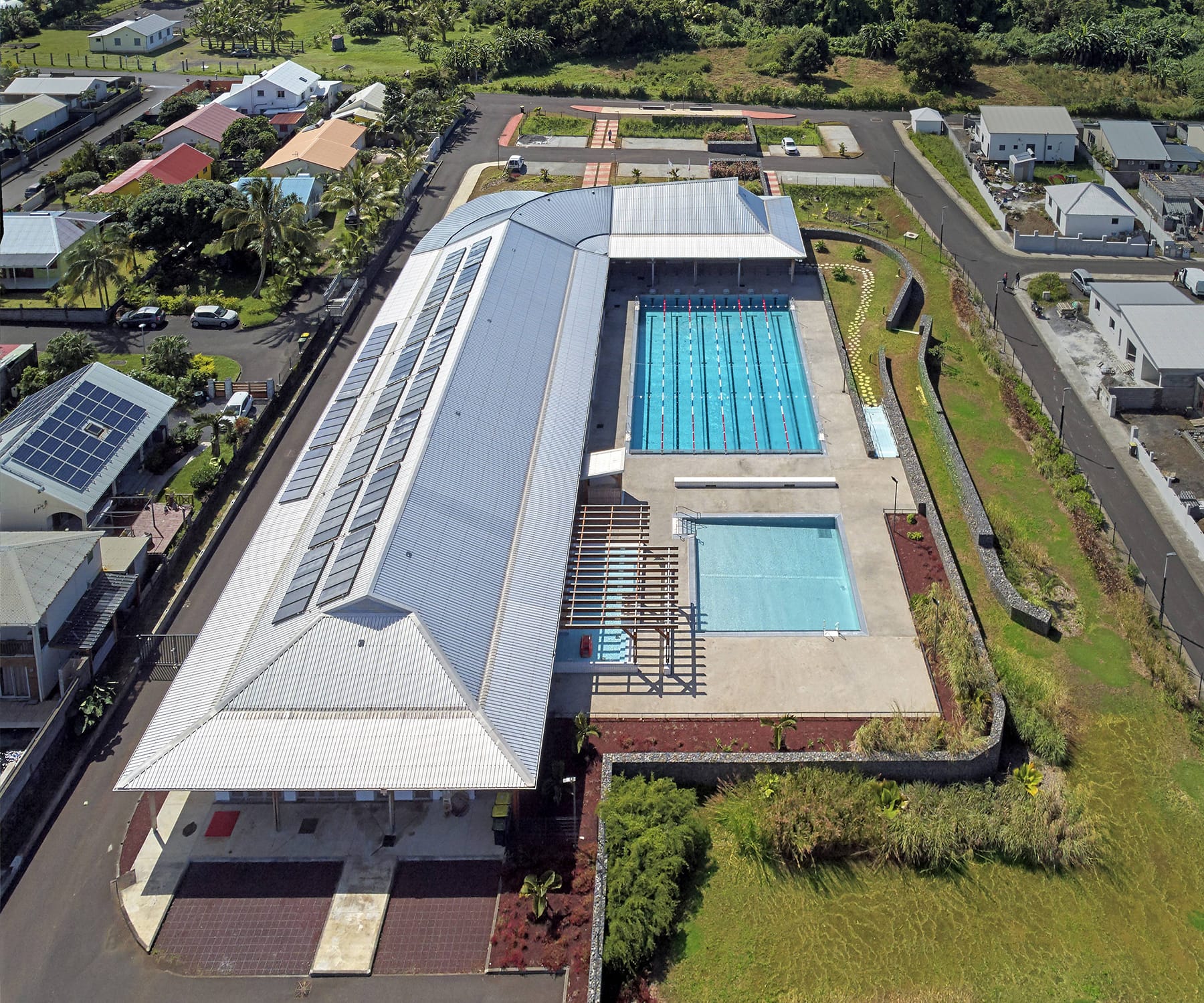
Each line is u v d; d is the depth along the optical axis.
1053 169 163.12
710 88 189.88
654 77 199.00
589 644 77.00
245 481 93.94
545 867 62.12
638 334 118.94
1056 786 68.50
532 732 64.19
